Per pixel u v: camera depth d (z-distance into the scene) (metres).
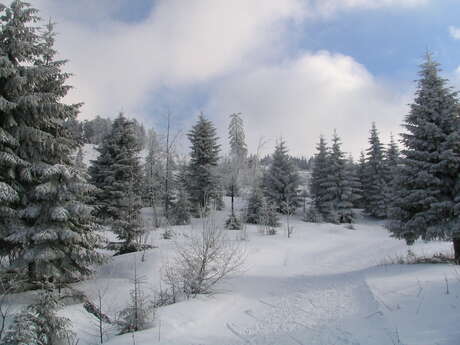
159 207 36.12
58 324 6.20
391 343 5.85
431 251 16.81
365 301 8.79
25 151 10.95
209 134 41.25
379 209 44.03
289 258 19.33
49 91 11.53
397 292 8.75
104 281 13.07
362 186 48.97
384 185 43.94
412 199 13.22
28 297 9.82
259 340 6.83
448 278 9.12
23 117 10.93
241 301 10.20
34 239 9.96
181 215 32.25
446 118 13.00
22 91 10.58
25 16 10.62
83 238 11.52
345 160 43.47
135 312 7.79
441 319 6.50
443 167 12.81
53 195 10.78
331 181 43.12
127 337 7.01
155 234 23.06
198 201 38.03
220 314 8.92
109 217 27.02
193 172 39.91
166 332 7.26
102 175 30.58
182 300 10.09
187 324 7.87
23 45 10.38
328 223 39.12
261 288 11.88
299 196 47.03
